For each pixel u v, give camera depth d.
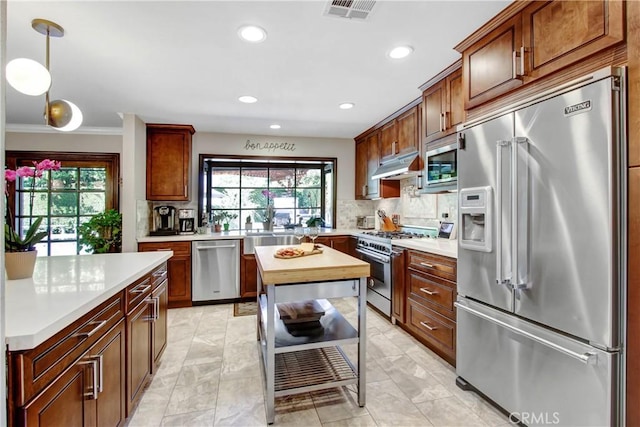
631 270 1.24
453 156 2.47
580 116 1.33
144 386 1.93
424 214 3.66
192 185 4.29
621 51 1.26
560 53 1.47
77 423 1.13
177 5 1.65
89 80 2.60
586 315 1.33
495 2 1.65
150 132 3.89
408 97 3.06
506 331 1.72
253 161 4.75
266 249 2.41
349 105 3.28
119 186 4.26
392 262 3.11
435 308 2.45
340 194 4.90
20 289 1.35
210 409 1.83
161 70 2.43
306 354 2.27
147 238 3.61
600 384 1.29
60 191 4.16
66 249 4.18
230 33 1.92
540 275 1.50
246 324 3.21
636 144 1.22
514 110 1.63
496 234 1.71
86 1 1.61
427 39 2.00
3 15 0.57
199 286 3.81
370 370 2.27
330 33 1.93
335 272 1.74
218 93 2.91
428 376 2.19
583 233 1.33
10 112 3.43
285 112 3.51
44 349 0.96
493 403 1.85
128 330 1.61
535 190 1.52
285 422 1.72
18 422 0.87
